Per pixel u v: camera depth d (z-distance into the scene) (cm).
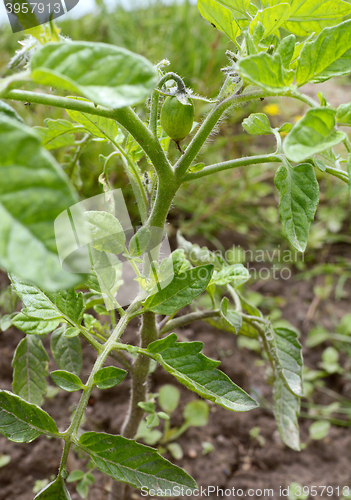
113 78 34
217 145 135
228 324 51
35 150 31
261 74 38
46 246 31
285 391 57
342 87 176
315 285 119
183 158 45
